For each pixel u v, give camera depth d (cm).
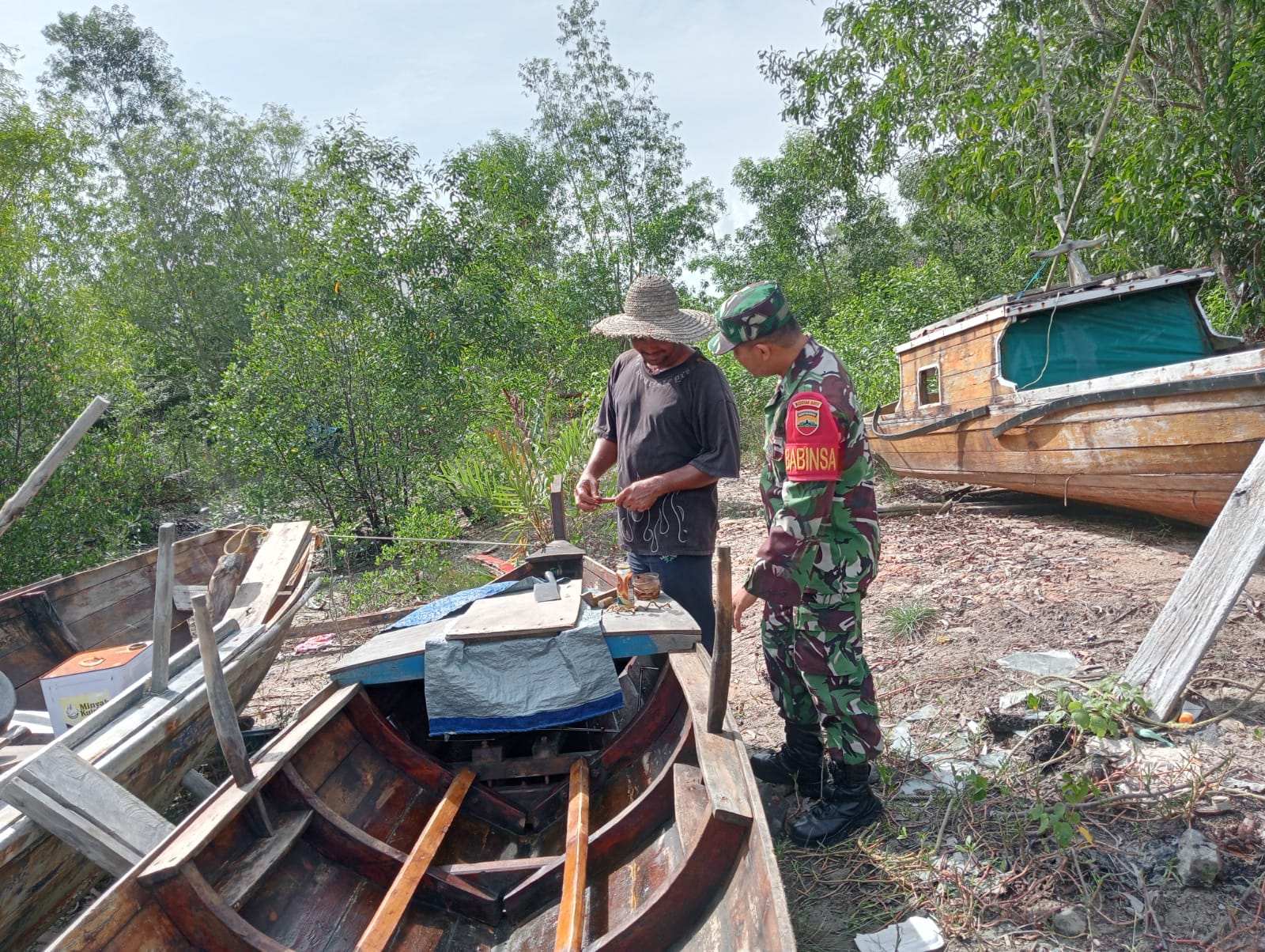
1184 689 359
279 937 259
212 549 634
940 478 885
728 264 2486
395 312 1070
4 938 285
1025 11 1052
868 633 527
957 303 1492
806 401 270
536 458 827
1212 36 882
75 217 1761
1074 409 649
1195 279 703
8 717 346
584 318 2072
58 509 823
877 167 1216
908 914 285
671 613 359
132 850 260
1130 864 290
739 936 220
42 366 874
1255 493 375
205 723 370
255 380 1016
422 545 847
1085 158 994
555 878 290
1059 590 554
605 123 2328
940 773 360
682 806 280
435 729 335
